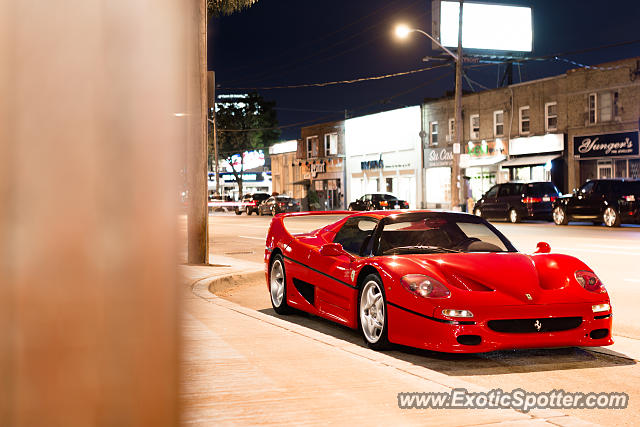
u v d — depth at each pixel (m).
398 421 3.24
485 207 30.48
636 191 23.92
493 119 38.94
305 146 63.50
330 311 6.70
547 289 5.43
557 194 28.42
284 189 69.00
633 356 5.54
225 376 4.16
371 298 5.94
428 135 45.19
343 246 7.08
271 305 8.72
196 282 9.64
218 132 74.94
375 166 51.28
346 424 3.16
